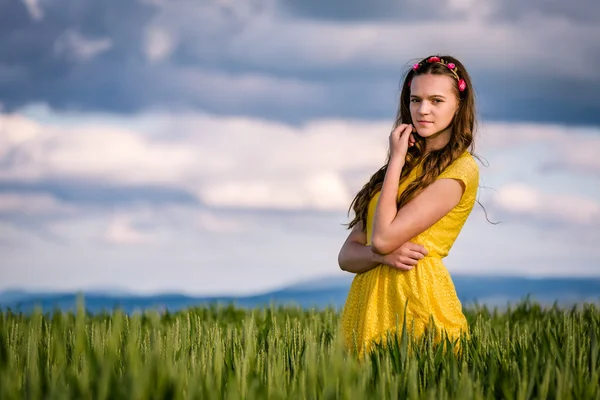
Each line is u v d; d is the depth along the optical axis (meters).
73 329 7.21
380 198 6.02
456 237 6.33
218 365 5.29
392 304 6.14
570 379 5.36
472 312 10.47
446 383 5.37
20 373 5.39
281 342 6.06
